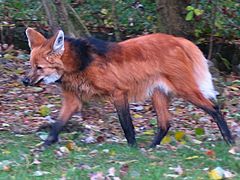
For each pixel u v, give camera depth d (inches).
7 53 721.0
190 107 557.9
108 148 404.8
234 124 495.8
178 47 417.1
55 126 414.6
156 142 428.5
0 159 372.2
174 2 642.2
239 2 676.7
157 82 415.5
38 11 712.4
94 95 412.8
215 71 612.1
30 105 553.9
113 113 527.2
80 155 382.3
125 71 406.6
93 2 719.7
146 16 705.0
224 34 684.1
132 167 357.4
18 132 456.1
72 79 407.2
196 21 653.9
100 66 403.2
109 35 722.2
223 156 386.0
